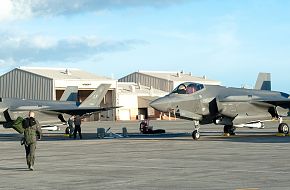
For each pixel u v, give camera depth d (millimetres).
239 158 18766
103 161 18781
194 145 26203
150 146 26250
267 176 13523
